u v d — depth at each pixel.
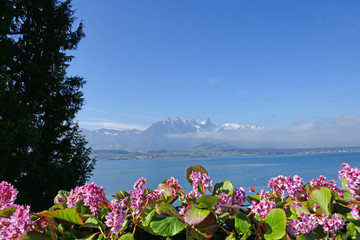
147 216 1.46
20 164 11.50
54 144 14.90
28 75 14.61
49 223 1.51
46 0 15.09
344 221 1.62
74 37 16.41
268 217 1.42
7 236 1.34
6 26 12.65
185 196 1.67
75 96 15.73
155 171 113.88
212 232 1.43
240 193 1.74
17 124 11.66
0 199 1.70
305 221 1.46
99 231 1.60
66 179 13.63
